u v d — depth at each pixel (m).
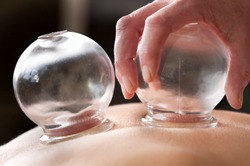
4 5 1.12
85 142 0.35
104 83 0.40
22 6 1.15
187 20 0.40
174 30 0.39
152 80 0.38
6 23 1.12
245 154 0.34
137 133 0.36
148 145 0.33
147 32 0.38
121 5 1.37
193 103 0.40
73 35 0.41
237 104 0.42
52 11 1.22
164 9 0.39
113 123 0.42
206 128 0.38
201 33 0.40
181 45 0.39
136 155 0.32
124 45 0.41
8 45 1.11
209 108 0.41
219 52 0.39
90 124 0.41
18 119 1.06
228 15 0.42
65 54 0.39
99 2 1.38
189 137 0.35
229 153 0.34
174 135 0.35
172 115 0.40
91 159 0.32
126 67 0.41
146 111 0.44
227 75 0.42
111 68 0.42
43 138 0.41
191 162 0.31
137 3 1.35
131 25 0.42
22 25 1.15
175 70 0.38
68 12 1.34
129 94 0.41
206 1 0.41
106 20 1.38
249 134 0.37
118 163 0.31
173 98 0.39
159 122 0.40
